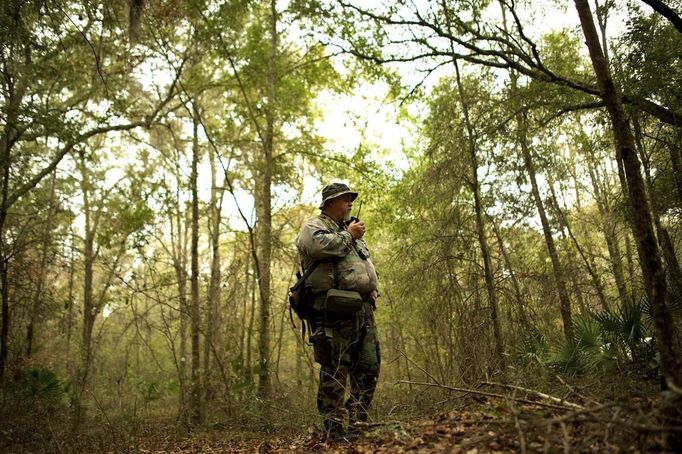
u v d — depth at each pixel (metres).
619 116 3.03
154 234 12.87
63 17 9.04
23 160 10.70
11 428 7.67
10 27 8.46
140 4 9.66
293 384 12.05
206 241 21.02
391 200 12.58
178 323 13.87
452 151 9.55
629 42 8.16
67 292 16.70
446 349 9.11
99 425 7.75
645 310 6.04
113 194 17.05
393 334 13.80
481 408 3.76
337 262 4.09
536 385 5.05
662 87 7.99
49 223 13.09
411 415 4.73
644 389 4.52
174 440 6.70
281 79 12.42
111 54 11.49
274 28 12.29
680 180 8.74
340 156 12.89
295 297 4.23
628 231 11.26
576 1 3.27
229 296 12.14
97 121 11.71
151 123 13.13
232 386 9.50
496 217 9.97
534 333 7.89
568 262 10.77
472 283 9.34
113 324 16.56
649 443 2.26
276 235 12.91
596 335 5.96
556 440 2.34
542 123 9.30
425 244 10.26
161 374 14.35
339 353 4.03
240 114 12.84
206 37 10.85
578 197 15.30
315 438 4.26
